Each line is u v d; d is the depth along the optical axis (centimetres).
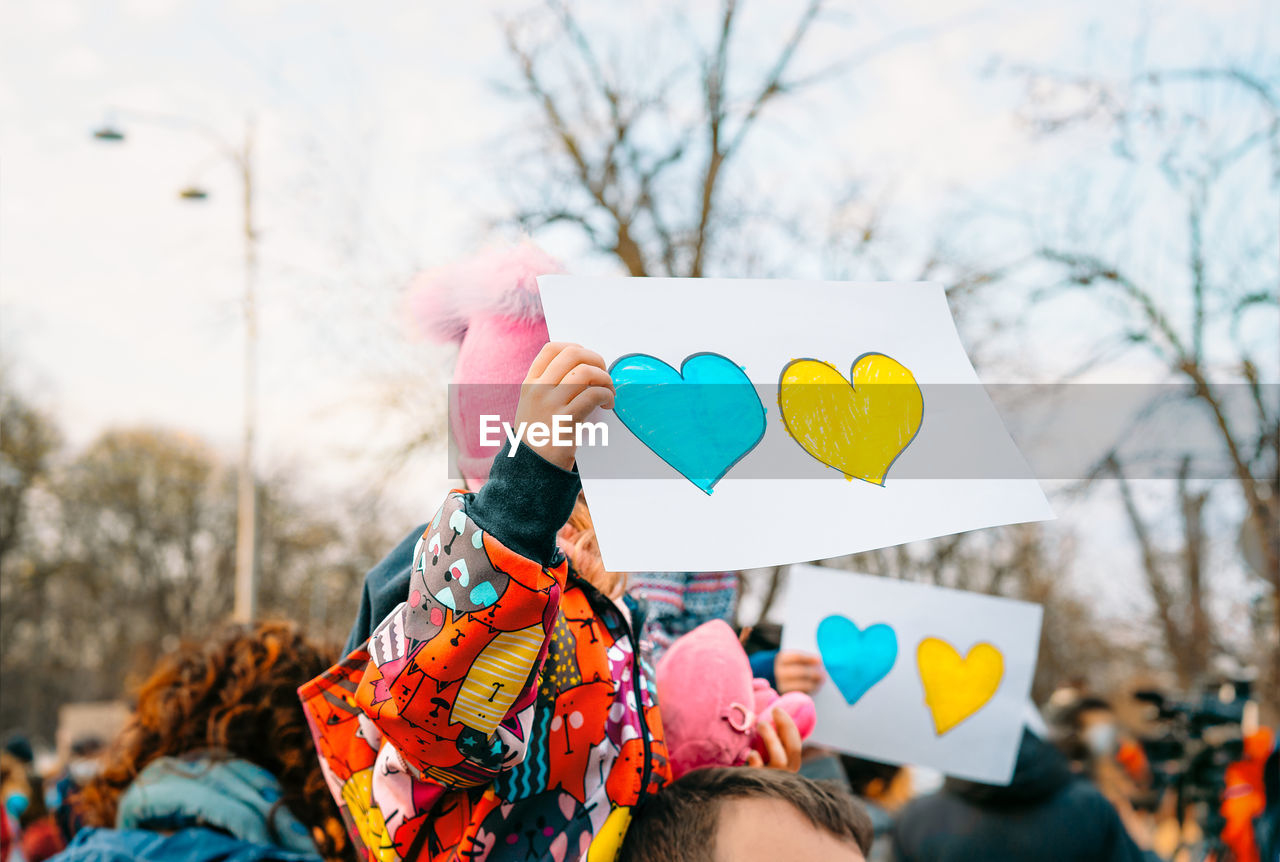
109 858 175
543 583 108
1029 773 290
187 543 4200
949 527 121
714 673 156
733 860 119
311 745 197
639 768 129
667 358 124
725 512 116
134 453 4184
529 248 137
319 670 205
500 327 134
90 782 208
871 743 231
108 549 4103
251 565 1374
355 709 130
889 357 131
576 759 125
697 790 126
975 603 236
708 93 859
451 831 124
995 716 230
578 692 127
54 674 4422
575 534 146
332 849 196
